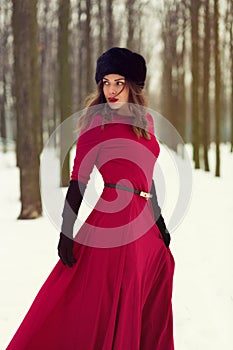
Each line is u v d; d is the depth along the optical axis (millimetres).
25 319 2297
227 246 5680
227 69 23062
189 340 3135
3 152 26016
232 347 3033
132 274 2215
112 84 2279
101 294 2223
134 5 16297
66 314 2260
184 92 19375
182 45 18828
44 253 5477
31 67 7777
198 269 4746
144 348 2369
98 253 2240
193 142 16906
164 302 2404
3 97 25359
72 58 20797
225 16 16281
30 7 7656
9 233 6668
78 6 15789
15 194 11258
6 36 21391
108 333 2191
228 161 20984
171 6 18406
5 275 4598
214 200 9594
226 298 3900
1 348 2996
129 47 16438
